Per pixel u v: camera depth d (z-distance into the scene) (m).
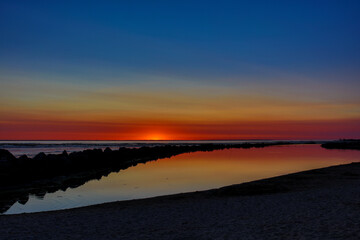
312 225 9.93
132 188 21.61
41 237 9.80
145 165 38.22
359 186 18.20
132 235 9.84
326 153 62.62
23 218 12.48
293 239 8.64
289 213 11.84
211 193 17.86
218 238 9.15
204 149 79.75
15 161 24.62
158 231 10.21
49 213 13.55
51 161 28.17
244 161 43.12
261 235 9.18
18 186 22.39
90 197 18.66
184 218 11.95
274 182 21.17
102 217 12.51
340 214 11.19
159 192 20.12
